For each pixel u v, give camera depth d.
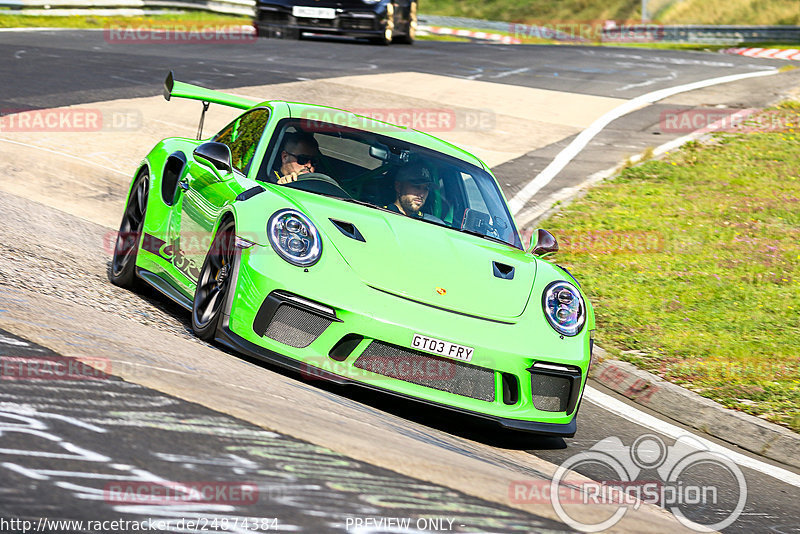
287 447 8.82
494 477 10.04
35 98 36.78
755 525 11.78
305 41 66.81
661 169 38.25
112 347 11.05
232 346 12.94
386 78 51.09
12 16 67.94
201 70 47.88
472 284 13.75
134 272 17.20
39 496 6.62
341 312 12.56
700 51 80.56
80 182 26.41
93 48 53.44
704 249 29.03
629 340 20.75
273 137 16.02
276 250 12.98
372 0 65.44
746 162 39.56
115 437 8.02
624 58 70.00
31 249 17.62
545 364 13.35
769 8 114.06
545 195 34.16
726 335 21.78
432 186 16.30
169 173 17.28
